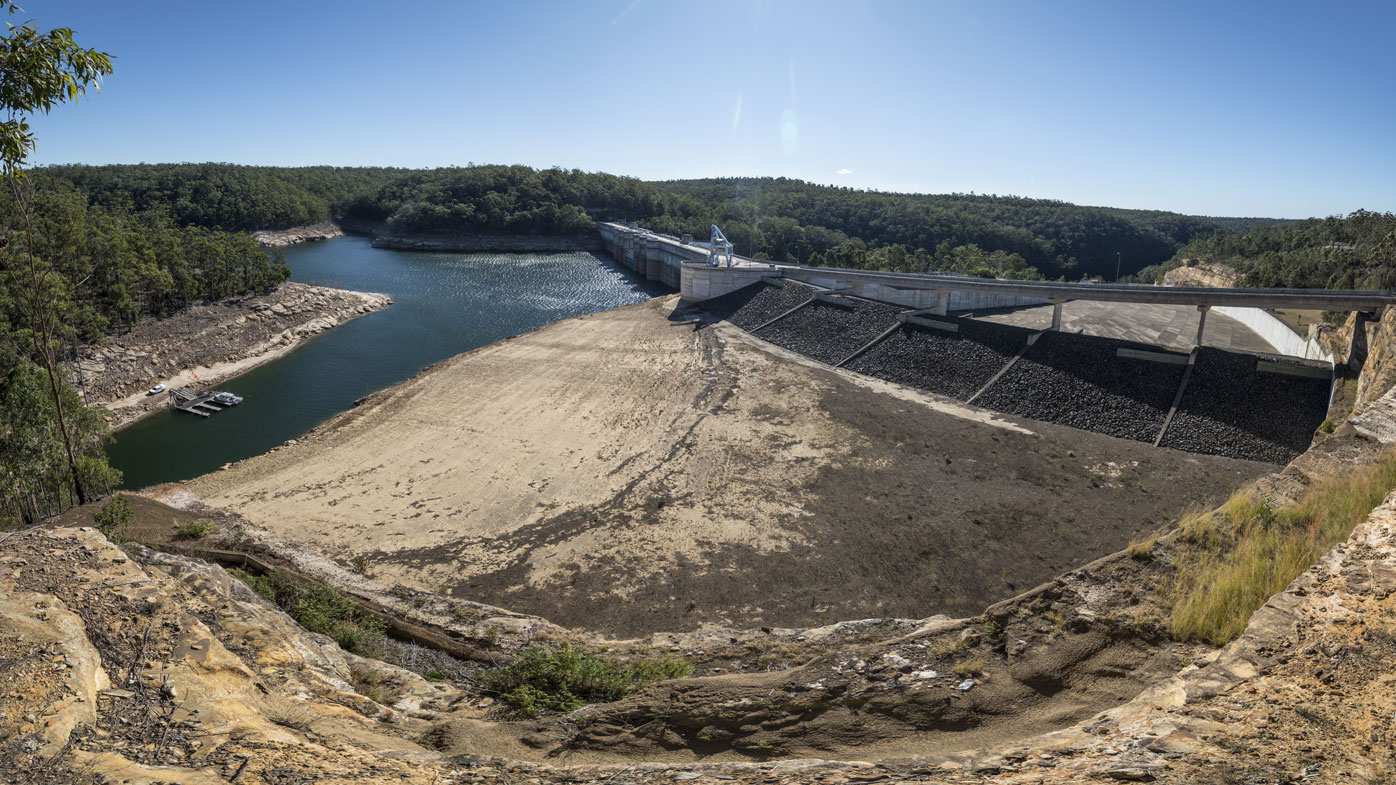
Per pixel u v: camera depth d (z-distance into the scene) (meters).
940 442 66.44
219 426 76.94
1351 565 13.43
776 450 66.06
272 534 49.88
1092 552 47.94
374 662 21.30
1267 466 59.44
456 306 138.50
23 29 19.28
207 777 9.76
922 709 14.15
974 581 45.16
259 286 122.62
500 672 21.50
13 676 11.06
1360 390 60.19
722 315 121.81
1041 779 9.55
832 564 47.22
